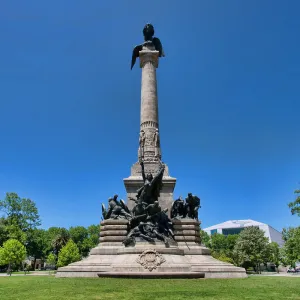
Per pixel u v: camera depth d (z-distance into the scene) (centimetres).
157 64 5062
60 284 2153
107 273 2677
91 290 1788
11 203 8856
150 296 1539
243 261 8969
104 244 3516
